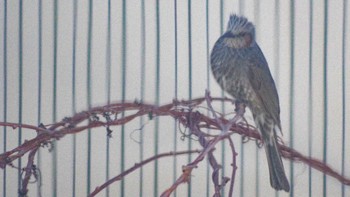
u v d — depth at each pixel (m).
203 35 10.55
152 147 10.65
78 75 10.80
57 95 10.80
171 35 10.64
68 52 10.80
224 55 8.62
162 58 10.66
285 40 10.45
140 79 10.70
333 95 10.44
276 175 7.73
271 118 8.62
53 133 6.68
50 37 10.83
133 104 6.84
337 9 10.39
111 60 10.76
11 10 10.88
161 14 10.66
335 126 10.45
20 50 10.84
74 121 6.78
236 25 8.63
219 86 9.80
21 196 6.78
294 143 10.49
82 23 10.78
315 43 10.41
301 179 10.41
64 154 10.77
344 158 10.40
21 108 10.83
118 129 10.69
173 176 10.63
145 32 10.69
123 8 10.72
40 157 10.79
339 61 10.41
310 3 10.41
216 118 6.35
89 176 10.73
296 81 10.47
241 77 8.60
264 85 8.64
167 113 6.77
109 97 10.73
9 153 6.65
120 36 10.73
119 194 10.72
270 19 10.45
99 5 10.77
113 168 10.71
